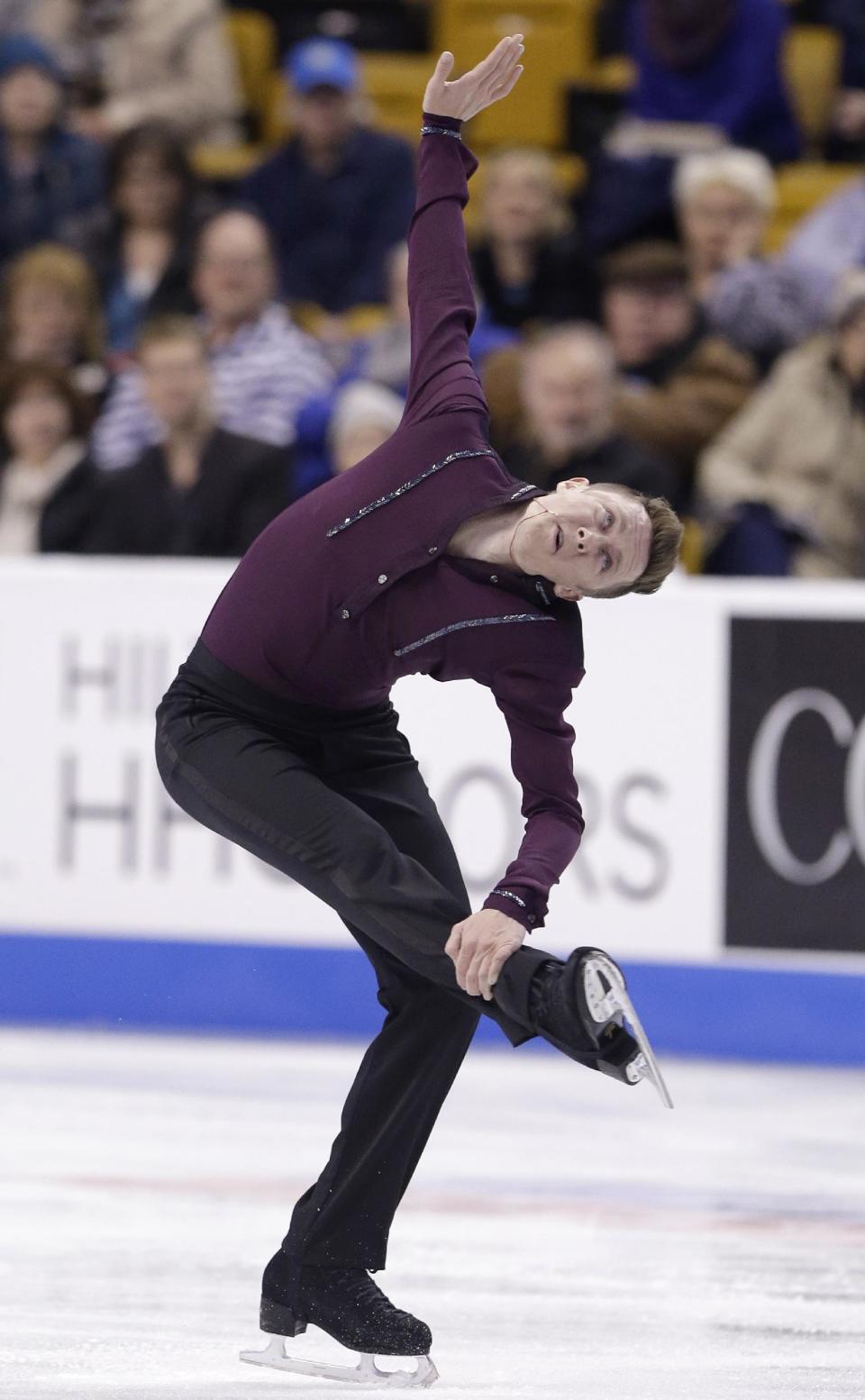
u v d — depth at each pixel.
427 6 34.91
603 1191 15.22
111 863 22.05
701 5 29.44
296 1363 10.22
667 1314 11.67
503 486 9.87
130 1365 10.21
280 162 28.69
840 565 23.48
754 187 26.62
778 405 23.66
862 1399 9.71
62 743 22.08
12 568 22.11
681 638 21.23
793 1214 14.55
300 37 34.81
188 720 10.12
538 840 9.56
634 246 26.52
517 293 26.88
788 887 21.06
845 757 21.00
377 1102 10.38
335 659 9.84
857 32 32.25
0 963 22.28
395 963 10.36
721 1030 21.20
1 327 26.28
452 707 21.39
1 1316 11.17
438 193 10.70
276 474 23.56
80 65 32.25
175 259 27.06
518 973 9.03
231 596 10.17
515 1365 10.45
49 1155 15.82
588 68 34.22
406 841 10.34
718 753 21.16
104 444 25.14
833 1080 20.30
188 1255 12.80
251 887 21.88
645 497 9.77
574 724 21.34
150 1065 19.88
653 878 21.23
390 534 9.75
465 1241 13.53
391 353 25.44
